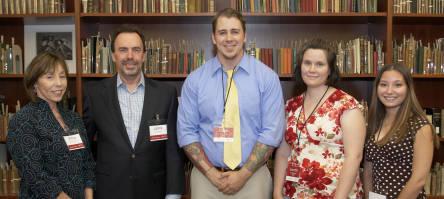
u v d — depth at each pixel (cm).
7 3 316
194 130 229
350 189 203
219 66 227
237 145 220
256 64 229
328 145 206
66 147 208
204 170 220
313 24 356
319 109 211
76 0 307
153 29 356
